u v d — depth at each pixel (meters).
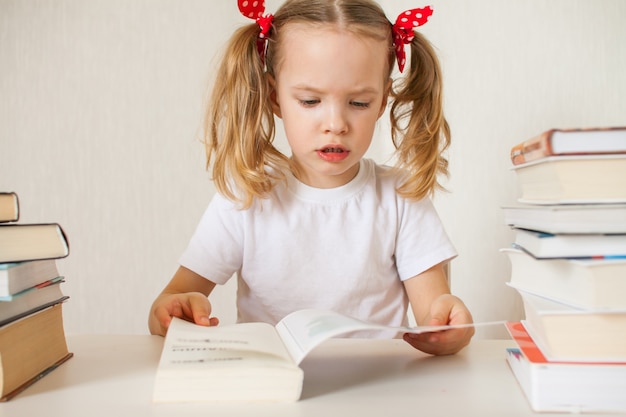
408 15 1.05
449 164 1.41
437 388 0.57
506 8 1.25
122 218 1.53
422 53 1.13
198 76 1.62
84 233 1.48
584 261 0.50
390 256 1.14
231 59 1.08
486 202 1.31
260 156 1.11
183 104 1.60
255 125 1.10
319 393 0.55
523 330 0.61
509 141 1.24
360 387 0.57
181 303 0.82
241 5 1.09
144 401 0.53
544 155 0.52
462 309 0.74
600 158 0.51
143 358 0.68
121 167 1.52
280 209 1.12
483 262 1.32
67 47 1.45
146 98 1.55
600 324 0.50
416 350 0.72
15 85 1.40
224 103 1.12
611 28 1.04
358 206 1.13
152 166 1.56
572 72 1.12
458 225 1.40
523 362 0.55
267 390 0.53
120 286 1.53
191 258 1.12
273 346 0.59
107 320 1.52
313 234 1.12
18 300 0.58
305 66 0.91
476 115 1.33
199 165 1.64
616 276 0.50
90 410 0.51
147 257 1.57
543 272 0.58
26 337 0.58
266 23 1.02
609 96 1.05
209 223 1.14
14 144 1.39
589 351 0.51
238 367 0.53
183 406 0.52
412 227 1.14
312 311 0.71
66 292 1.46
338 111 0.91
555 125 1.15
